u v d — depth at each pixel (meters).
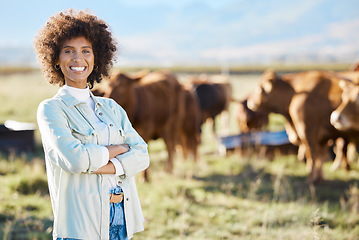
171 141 8.62
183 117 9.09
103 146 2.33
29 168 7.62
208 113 13.08
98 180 2.33
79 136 2.35
